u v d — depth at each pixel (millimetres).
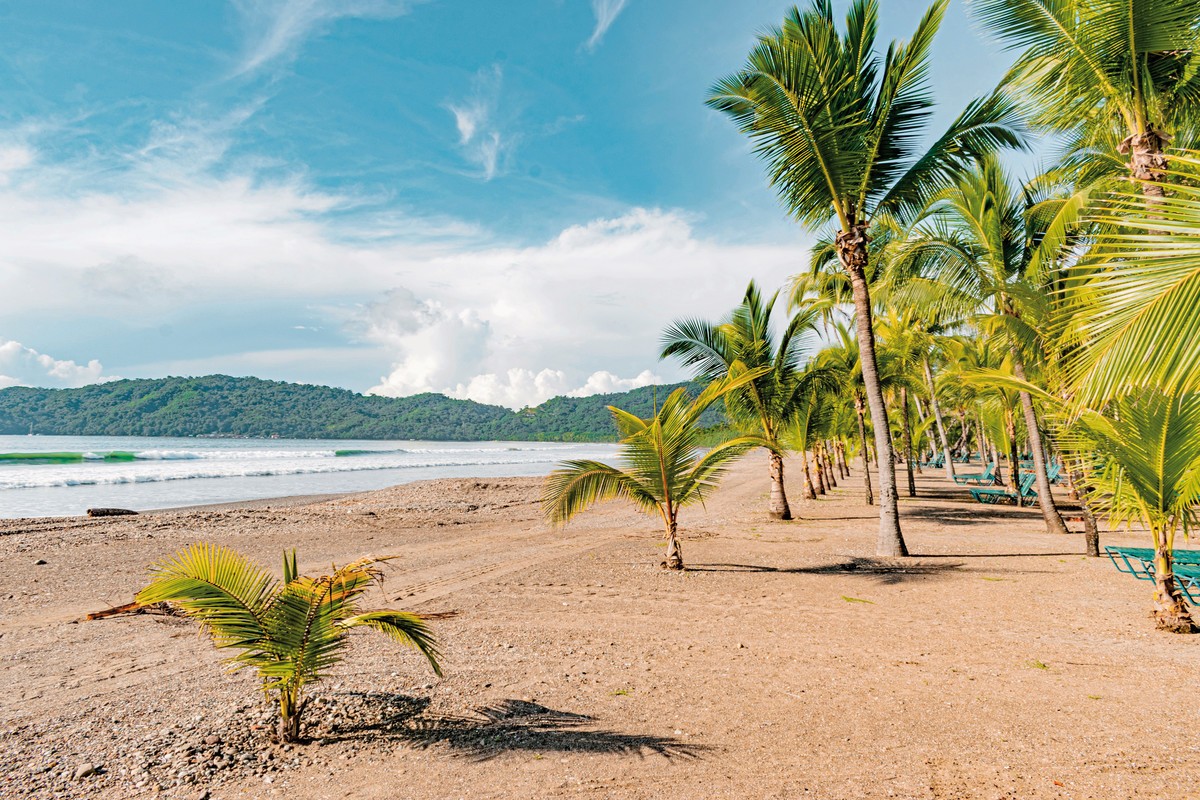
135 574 9336
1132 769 2979
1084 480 6152
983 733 3467
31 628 6414
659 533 13305
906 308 11547
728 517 16219
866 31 8906
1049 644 5164
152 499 22875
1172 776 2896
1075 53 6461
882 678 4441
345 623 3582
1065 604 6492
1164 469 5242
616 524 15266
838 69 8742
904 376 20250
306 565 9875
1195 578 5844
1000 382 6555
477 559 10211
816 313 15039
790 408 15203
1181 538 10758
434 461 56750
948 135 8898
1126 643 5141
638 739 3494
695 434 9055
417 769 3184
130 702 4258
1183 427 5031
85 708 4152
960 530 12758
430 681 4527
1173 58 6176
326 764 3260
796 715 3801
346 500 22609
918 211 9906
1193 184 3512
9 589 8312
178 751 3428
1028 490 17500
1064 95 6922
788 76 8336
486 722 3771
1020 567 8516
